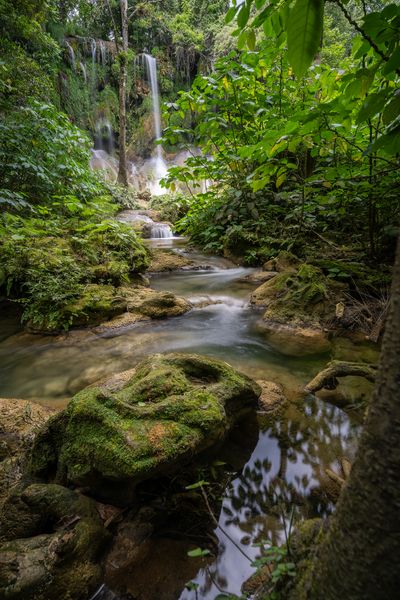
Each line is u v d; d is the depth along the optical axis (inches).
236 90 209.9
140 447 49.7
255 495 57.4
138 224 381.7
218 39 620.4
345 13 53.4
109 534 48.7
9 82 238.4
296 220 222.2
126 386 73.6
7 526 45.6
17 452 65.8
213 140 231.5
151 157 737.6
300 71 33.6
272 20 41.8
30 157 201.2
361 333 125.6
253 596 40.8
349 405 80.7
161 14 673.6
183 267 244.4
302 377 96.0
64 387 95.4
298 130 74.1
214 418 57.8
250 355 112.6
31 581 37.9
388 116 47.2
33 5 310.0
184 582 44.1
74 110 610.9
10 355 116.8
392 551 20.0
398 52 43.2
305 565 32.8
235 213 248.5
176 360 80.7
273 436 71.1
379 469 20.6
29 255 150.7
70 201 207.6
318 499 55.9
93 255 176.2
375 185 128.2
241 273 227.5
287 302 146.3
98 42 650.2
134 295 168.6
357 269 153.7
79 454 53.3
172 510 53.5
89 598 41.8
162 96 750.5
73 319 137.1
